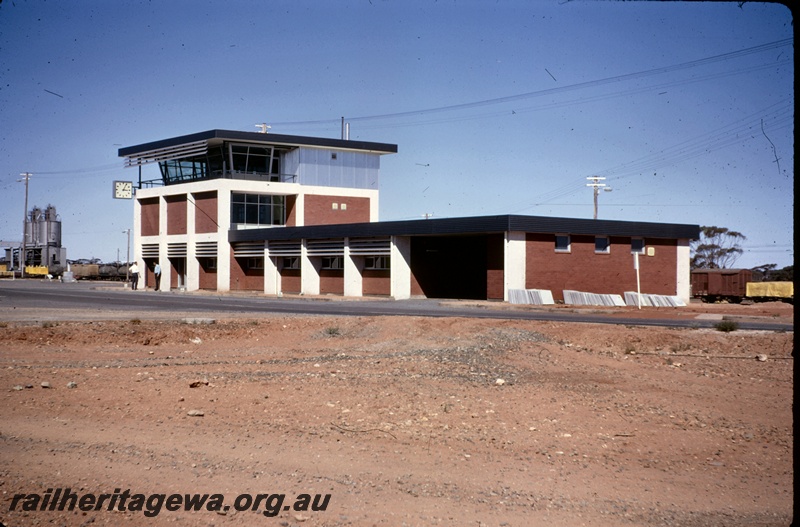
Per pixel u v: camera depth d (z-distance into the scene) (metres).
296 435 8.09
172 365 13.55
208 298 40.50
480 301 36.88
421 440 7.98
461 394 10.46
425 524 5.49
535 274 36.59
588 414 9.38
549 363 13.48
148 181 61.34
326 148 56.97
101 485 6.25
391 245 41.00
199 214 55.06
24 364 13.55
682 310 30.94
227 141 53.91
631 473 7.04
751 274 43.84
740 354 15.32
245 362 13.96
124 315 24.27
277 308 30.06
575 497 6.27
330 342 17.44
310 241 46.47
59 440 7.73
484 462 7.23
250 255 51.22
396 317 20.92
